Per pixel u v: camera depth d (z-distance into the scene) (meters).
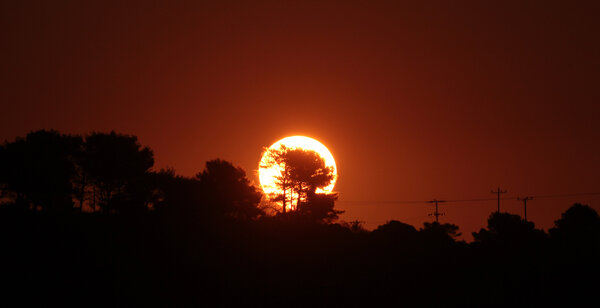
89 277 128.62
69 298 114.12
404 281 161.25
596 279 165.50
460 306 136.12
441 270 179.38
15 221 168.12
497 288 155.88
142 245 164.12
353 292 145.50
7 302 107.56
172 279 138.00
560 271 178.62
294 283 148.75
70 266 133.88
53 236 156.88
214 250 173.75
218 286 138.25
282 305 129.62
